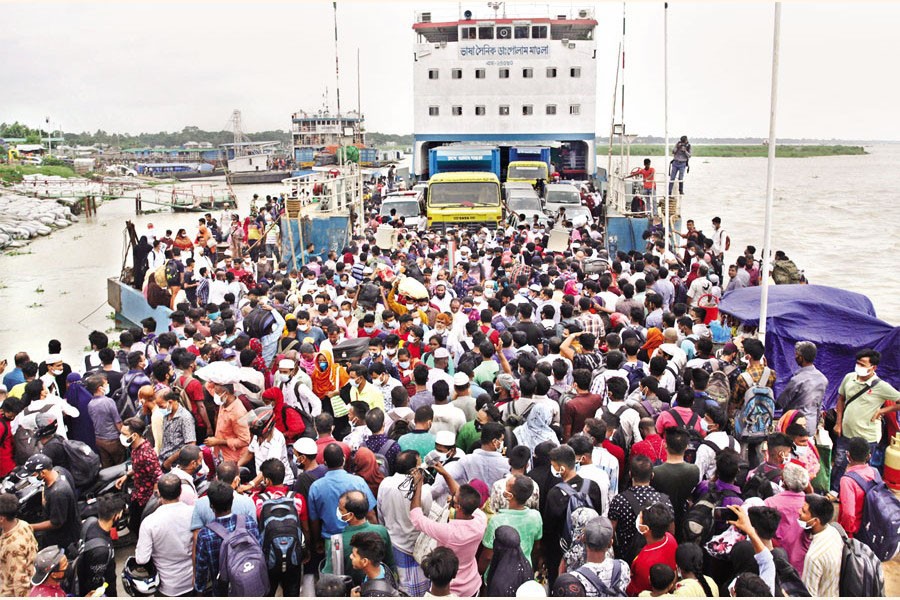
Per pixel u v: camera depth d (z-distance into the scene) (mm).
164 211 60906
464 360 9445
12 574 5855
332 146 87312
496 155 27859
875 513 6703
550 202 26047
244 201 66500
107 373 9211
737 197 69812
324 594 5234
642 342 10609
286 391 8258
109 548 5934
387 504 6309
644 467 6176
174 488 6211
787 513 5969
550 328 11125
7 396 8688
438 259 16688
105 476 8094
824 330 9898
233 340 9938
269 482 6547
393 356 10172
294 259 20500
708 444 6934
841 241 37625
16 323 20219
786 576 5340
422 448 7152
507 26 30109
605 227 22922
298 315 10609
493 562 5562
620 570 5324
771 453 6656
